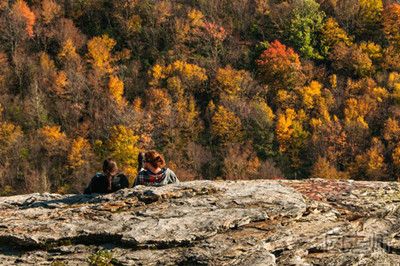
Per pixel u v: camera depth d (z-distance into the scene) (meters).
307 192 11.60
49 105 116.12
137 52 137.12
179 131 110.50
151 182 11.52
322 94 122.81
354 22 144.00
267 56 130.25
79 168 98.88
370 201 11.19
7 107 113.38
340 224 10.16
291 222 10.10
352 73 134.00
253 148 106.44
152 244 9.15
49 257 9.05
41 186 92.50
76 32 137.62
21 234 9.41
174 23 138.00
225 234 9.54
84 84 119.81
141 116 110.81
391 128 107.75
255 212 10.03
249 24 144.50
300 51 138.75
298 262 9.16
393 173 100.56
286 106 121.88
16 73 122.38
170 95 119.44
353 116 114.75
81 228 9.59
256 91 124.12
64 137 104.62
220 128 108.50
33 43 134.38
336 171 99.81
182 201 10.55
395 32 140.25
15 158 98.62
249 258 8.90
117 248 9.18
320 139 107.12
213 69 130.12
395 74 125.69
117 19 140.88
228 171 99.06
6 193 92.69
